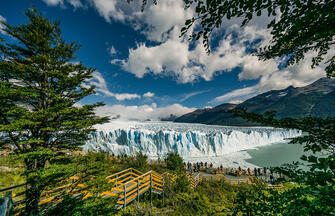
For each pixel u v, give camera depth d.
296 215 1.23
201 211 4.57
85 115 5.03
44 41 4.57
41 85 4.71
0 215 2.46
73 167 4.26
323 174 1.12
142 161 12.39
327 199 1.07
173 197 7.15
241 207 1.84
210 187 10.16
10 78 4.26
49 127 3.94
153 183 8.57
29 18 4.72
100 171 5.01
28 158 3.62
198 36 1.82
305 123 1.32
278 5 1.51
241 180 14.00
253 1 1.52
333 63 2.04
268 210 1.55
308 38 1.66
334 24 1.39
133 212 5.23
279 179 1.43
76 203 4.20
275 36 1.88
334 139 1.22
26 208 3.60
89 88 5.28
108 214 4.55
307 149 1.34
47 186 3.89
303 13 1.50
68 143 4.89
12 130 3.47
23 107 4.34
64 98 4.88
